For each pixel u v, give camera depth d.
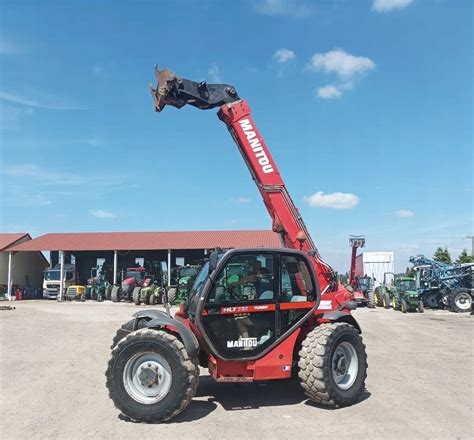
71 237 43.97
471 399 7.74
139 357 6.72
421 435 6.01
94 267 43.75
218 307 7.07
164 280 11.84
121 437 6.01
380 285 34.16
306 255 7.72
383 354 12.20
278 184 9.60
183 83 9.27
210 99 9.55
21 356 11.73
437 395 7.99
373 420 6.62
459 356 11.91
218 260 7.37
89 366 10.50
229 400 7.69
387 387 8.55
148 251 44.28
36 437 6.04
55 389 8.48
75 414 7.02
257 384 8.76
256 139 9.66
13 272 43.31
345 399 7.23
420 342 14.44
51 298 40.91
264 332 7.27
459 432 6.12
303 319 7.45
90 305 32.75
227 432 6.15
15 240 43.31
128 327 7.73
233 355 7.09
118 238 43.00
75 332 16.67
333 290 9.11
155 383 6.66
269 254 7.46
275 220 9.70
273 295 7.35
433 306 29.25
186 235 42.97
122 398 6.57
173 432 6.17
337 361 7.39
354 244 23.05
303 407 7.28
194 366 6.68
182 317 7.99
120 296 36.75
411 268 31.72
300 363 7.23
